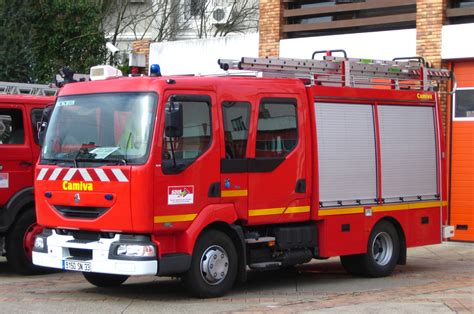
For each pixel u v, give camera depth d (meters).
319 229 12.19
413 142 13.62
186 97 10.61
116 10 35.69
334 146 12.32
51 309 10.14
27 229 13.21
